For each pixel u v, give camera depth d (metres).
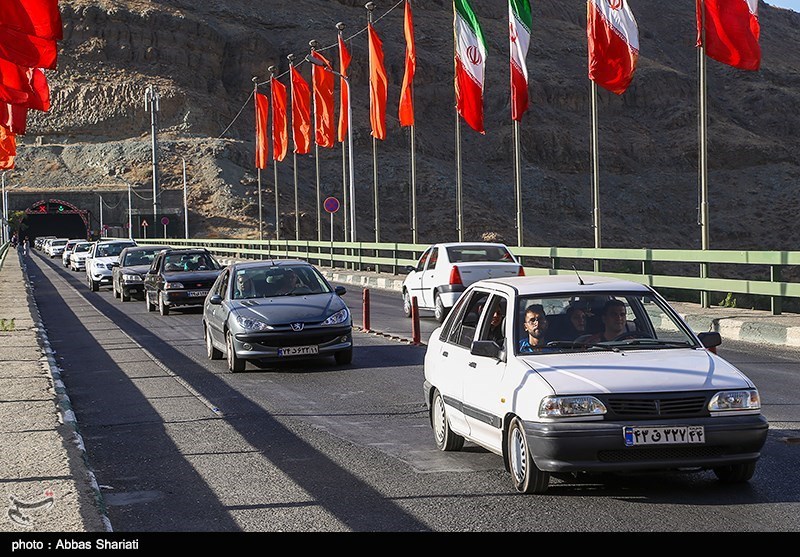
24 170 182.88
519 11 36.72
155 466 10.67
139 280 39.56
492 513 8.30
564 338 9.53
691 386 8.41
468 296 11.05
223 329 18.94
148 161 179.50
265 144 72.75
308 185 186.50
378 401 14.70
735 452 8.41
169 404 14.91
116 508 8.91
